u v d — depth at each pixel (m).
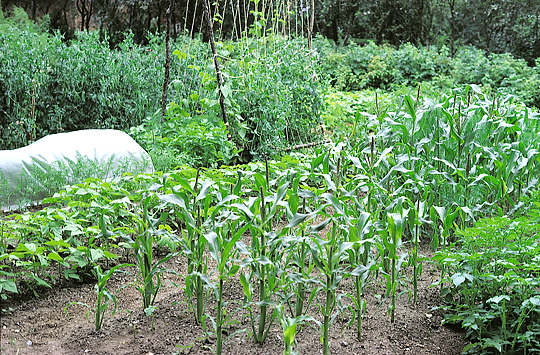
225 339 2.63
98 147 5.05
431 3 21.14
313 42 15.76
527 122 4.51
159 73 7.35
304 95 6.91
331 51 15.92
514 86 13.20
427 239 4.31
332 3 20.48
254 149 6.38
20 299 2.99
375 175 4.11
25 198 4.52
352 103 9.92
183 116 6.20
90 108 6.73
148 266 2.86
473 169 4.02
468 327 2.81
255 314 2.93
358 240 2.40
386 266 3.38
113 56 7.11
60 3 15.31
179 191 2.80
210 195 2.59
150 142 5.75
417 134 4.39
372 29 21.59
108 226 3.66
